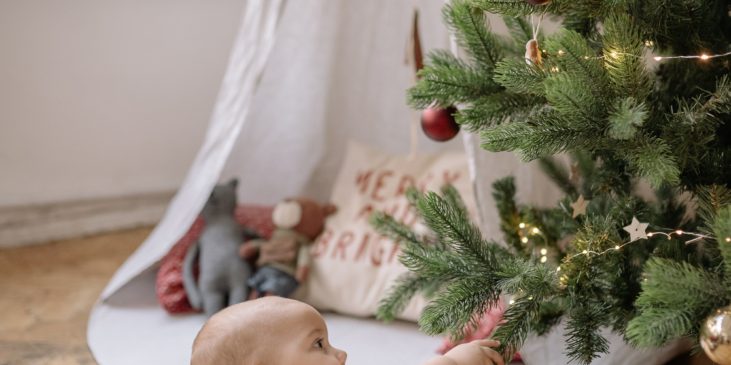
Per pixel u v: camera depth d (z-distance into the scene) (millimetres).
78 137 2227
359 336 1593
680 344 1392
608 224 1133
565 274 1126
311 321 1162
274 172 2072
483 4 1109
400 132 2070
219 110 1714
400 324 1651
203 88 2379
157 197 2391
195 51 2334
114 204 2320
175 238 1706
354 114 2068
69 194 2227
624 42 1024
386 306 1356
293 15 1886
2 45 2074
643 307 967
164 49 2287
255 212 1956
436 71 1171
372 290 1671
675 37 1144
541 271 1113
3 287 1875
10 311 1741
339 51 1984
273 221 1786
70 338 1616
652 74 1196
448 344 1495
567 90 988
